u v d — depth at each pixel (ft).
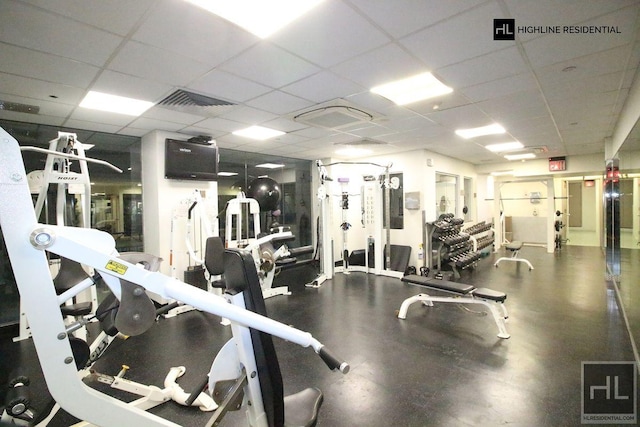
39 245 3.14
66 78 8.30
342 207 21.33
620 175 14.62
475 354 9.57
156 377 8.66
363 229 24.29
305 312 13.73
